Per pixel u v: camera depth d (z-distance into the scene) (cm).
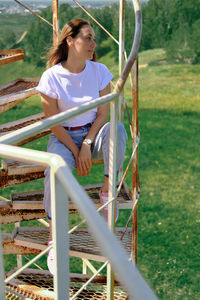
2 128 254
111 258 60
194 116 1292
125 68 180
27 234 235
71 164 215
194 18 1661
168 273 489
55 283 97
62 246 94
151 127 1177
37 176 232
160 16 1689
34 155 87
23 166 226
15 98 246
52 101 222
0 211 228
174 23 1680
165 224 612
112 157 181
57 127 213
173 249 544
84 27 215
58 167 82
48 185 197
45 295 216
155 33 1697
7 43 1355
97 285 238
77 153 216
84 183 782
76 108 124
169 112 1327
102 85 231
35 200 232
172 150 978
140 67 1689
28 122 265
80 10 1318
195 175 823
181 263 510
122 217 632
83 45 214
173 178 805
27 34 1351
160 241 564
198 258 521
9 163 228
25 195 238
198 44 1647
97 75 229
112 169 183
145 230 595
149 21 1702
